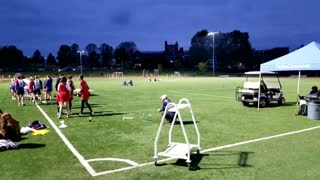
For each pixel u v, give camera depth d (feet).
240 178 22.16
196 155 27.73
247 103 63.26
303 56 50.08
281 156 27.14
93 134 37.14
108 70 370.12
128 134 36.91
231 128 39.75
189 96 85.20
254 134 35.96
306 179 21.85
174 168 24.56
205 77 255.70
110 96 86.84
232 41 417.49
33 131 38.52
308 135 35.06
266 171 23.50
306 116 49.29
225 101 71.97
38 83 71.61
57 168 24.93
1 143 30.30
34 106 66.08
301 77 231.71
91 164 25.82
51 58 541.75
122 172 23.88
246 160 26.18
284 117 48.42
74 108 61.67
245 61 423.64
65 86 49.70
